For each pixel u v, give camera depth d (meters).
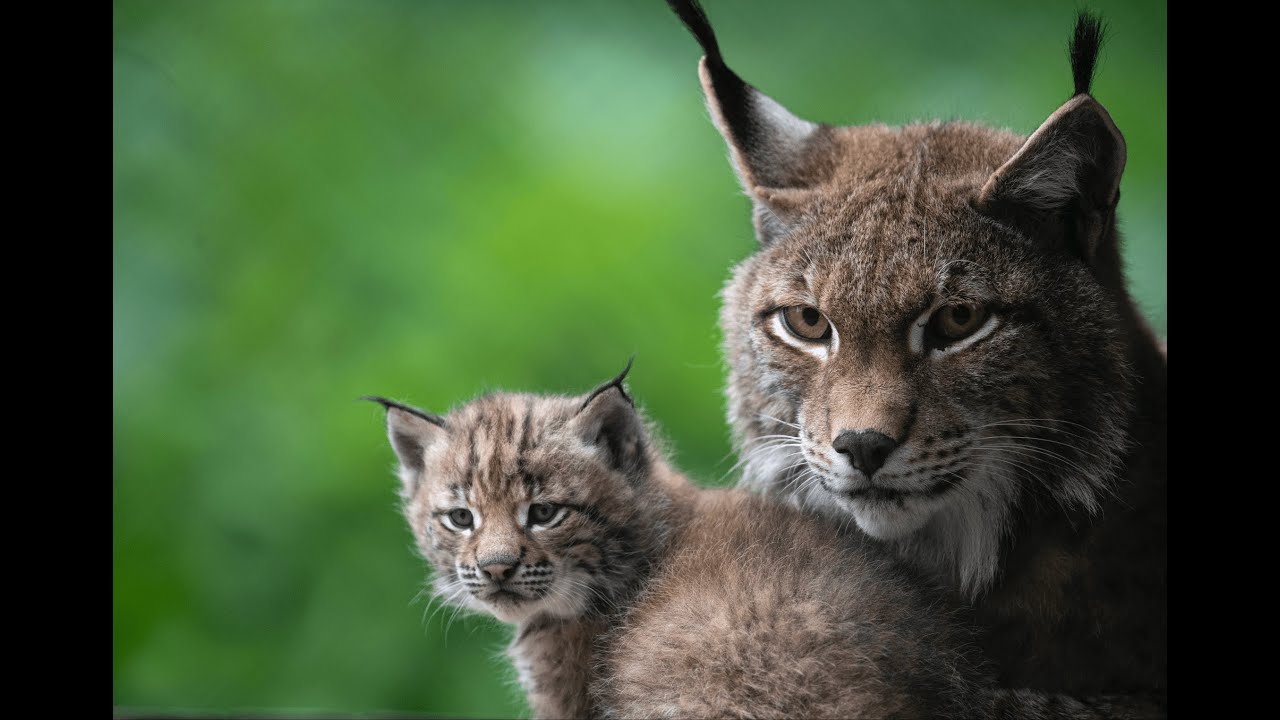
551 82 22.23
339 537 18.11
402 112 21.78
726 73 11.63
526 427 12.21
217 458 18.55
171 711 13.70
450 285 19.77
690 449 18.69
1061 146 9.41
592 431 12.27
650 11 22.59
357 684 17.33
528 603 11.55
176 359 19.27
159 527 18.09
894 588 10.01
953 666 9.70
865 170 10.58
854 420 9.38
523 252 20.09
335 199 20.80
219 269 20.05
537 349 19.25
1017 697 9.80
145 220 20.03
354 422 18.55
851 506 9.82
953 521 10.02
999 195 9.61
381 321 19.66
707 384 19.22
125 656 17.42
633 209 20.69
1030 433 9.54
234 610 17.75
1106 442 9.59
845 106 21.08
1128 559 9.73
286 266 20.08
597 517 11.78
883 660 9.50
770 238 11.01
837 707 9.33
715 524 11.44
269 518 18.16
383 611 17.72
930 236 9.67
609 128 21.75
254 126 21.23
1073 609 9.83
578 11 22.84
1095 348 9.52
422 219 20.75
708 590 10.39
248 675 17.38
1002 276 9.48
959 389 9.46
